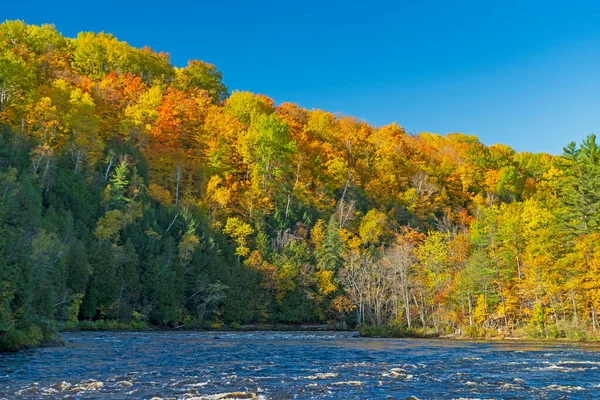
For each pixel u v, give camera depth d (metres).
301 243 95.12
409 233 101.31
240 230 90.50
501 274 69.62
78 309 61.66
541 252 65.94
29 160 74.75
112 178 88.31
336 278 88.06
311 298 86.50
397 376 24.53
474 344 47.19
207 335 59.03
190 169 105.19
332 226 94.69
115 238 73.12
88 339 46.69
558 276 60.47
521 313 66.56
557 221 73.81
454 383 22.52
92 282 66.25
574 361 31.48
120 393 19.08
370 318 80.06
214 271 80.56
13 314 35.72
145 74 153.75
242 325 81.06
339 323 82.69
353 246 95.62
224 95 174.62
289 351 37.84
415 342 50.31
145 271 73.19
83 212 73.62
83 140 87.50
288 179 116.19
